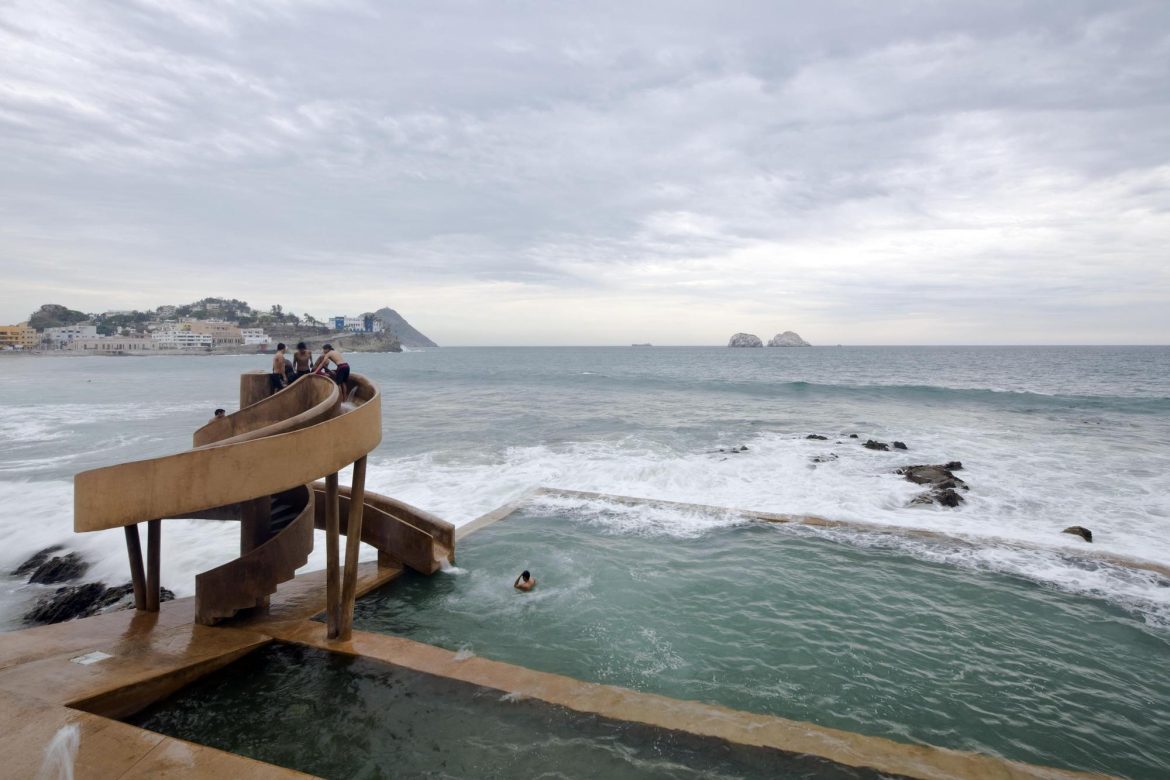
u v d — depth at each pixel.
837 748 5.14
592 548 10.56
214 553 10.66
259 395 8.94
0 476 16.19
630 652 7.08
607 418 28.61
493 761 5.09
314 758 5.16
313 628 7.17
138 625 6.98
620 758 5.10
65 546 11.32
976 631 7.68
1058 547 10.56
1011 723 5.81
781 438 22.95
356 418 6.41
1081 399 36.78
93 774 4.17
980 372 69.94
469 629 7.63
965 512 13.24
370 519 9.59
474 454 19.41
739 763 5.02
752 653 7.08
